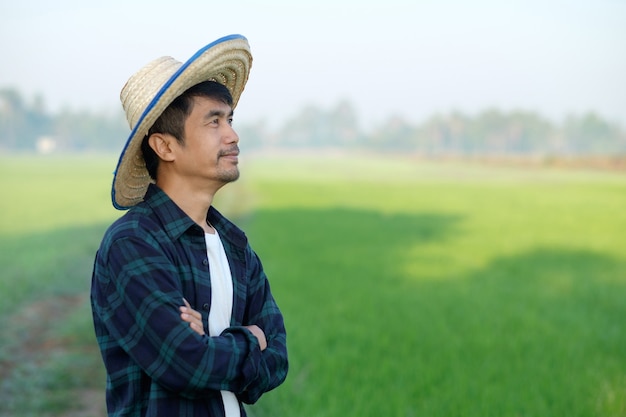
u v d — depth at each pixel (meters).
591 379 5.92
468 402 5.35
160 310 2.07
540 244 15.89
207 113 2.20
